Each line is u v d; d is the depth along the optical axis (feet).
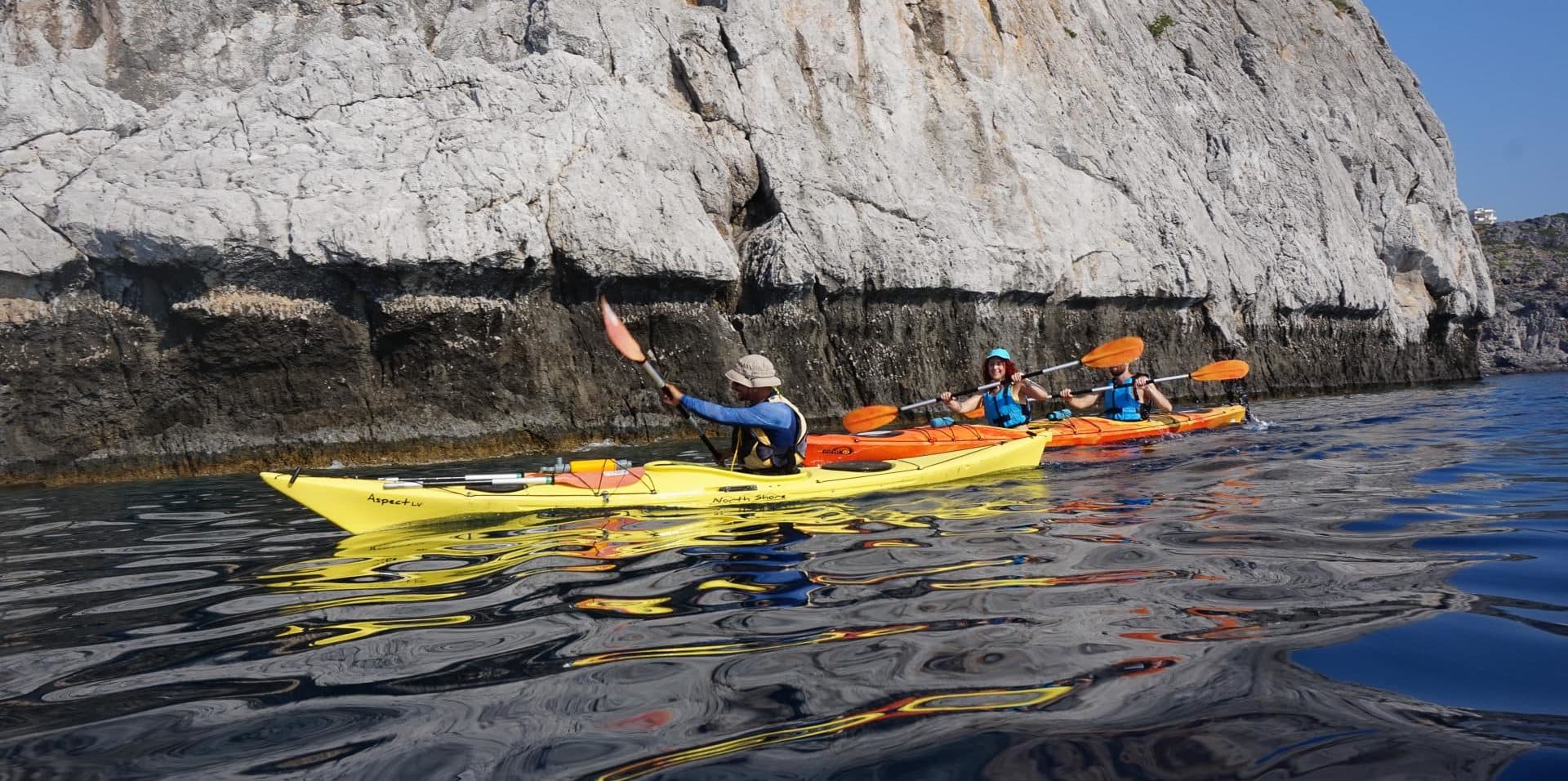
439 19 41.04
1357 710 6.67
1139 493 17.19
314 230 29.84
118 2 36.01
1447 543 12.06
